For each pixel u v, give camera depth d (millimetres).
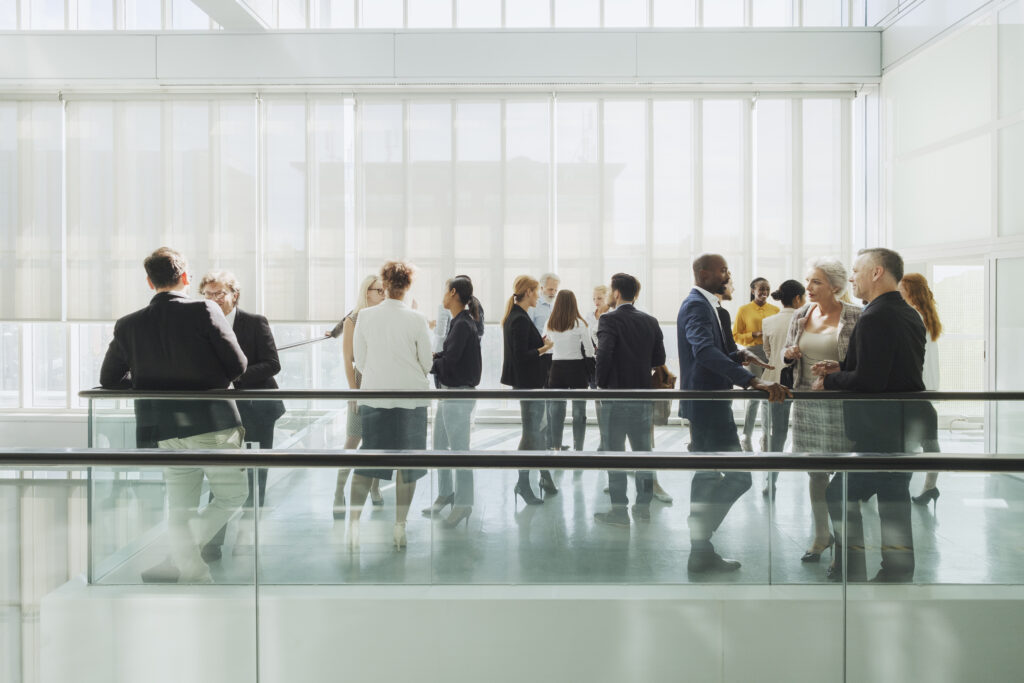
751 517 3049
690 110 9227
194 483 3059
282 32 8961
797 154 9234
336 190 9234
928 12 8047
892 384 3877
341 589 3072
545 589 3074
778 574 3035
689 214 9242
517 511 3078
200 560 3062
